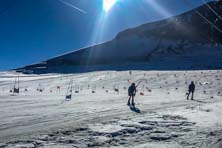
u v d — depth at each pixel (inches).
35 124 585.3
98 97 1427.2
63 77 3651.6
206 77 2827.3
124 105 997.8
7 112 768.9
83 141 433.7
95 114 749.3
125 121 628.4
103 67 5502.0
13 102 1093.8
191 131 531.2
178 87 2325.3
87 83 2837.1
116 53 7701.8
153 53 7165.4
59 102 1101.7
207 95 1726.1
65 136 467.2
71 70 5693.9
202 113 779.4
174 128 559.8
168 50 7214.6
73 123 601.6
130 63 5851.4
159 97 1492.4
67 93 1923.0
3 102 1090.7
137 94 1754.4
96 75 3518.7
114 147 403.5
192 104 1093.8
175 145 421.1
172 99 1350.9
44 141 426.0
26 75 5216.5
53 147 388.5
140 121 629.0
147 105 1021.2
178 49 7175.2
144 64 5447.8
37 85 2967.5
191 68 4495.6
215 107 937.5
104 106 958.4
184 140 455.5
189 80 2679.6
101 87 2524.6
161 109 896.9
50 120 639.8
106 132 503.2
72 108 884.0
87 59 7268.7
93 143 422.6
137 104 1052.5
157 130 535.5
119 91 2139.5
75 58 7386.8
